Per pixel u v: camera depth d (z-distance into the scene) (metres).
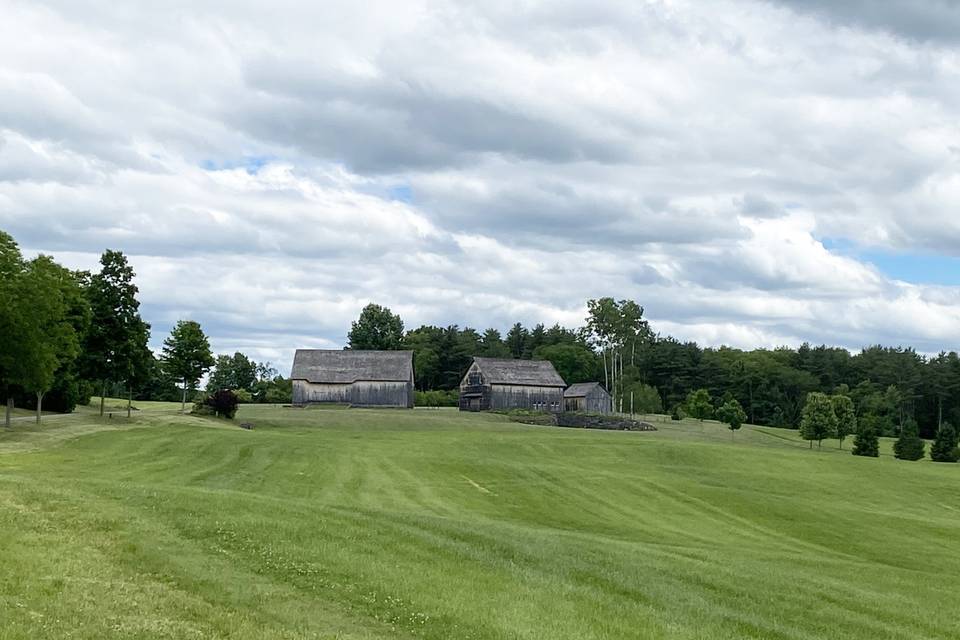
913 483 68.81
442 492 49.03
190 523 24.55
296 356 132.25
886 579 30.14
